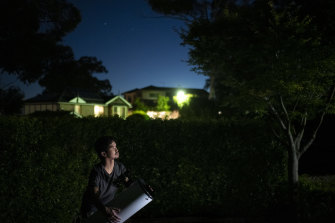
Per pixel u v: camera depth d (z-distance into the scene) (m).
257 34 5.93
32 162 5.16
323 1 6.48
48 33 28.64
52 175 5.28
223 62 6.07
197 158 6.44
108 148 3.46
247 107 6.21
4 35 24.19
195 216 6.47
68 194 5.45
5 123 5.02
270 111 6.62
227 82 6.17
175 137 6.37
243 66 5.96
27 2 24.75
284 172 6.75
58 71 30.47
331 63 5.54
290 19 5.91
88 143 5.71
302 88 5.71
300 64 5.73
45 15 27.30
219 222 6.23
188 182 6.41
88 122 5.75
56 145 5.38
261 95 5.90
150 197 3.31
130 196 3.25
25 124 5.16
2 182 4.94
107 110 41.91
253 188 6.62
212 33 6.02
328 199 5.36
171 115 22.27
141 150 6.19
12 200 4.99
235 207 6.59
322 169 11.18
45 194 5.22
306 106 6.40
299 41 5.43
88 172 5.66
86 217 3.38
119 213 3.21
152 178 6.23
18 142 5.07
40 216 5.21
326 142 11.82
